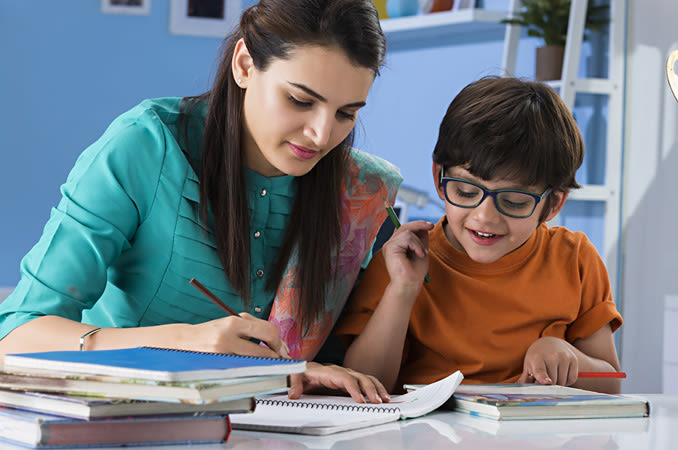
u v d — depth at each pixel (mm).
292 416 895
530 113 1260
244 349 925
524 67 3111
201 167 1194
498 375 1330
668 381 2729
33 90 3879
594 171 2982
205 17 4051
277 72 1058
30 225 3906
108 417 706
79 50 3928
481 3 3340
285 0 1063
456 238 1353
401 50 3615
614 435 849
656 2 2812
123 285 1229
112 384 718
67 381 730
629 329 2881
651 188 2820
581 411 954
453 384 1003
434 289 1374
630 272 2883
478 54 3301
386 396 1037
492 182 1244
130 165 1136
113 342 970
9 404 759
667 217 2762
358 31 1040
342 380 1054
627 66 2906
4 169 3854
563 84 2820
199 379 701
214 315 1243
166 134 1169
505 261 1366
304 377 1094
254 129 1133
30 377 748
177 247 1183
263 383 763
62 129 3928
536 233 1416
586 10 2926
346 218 1305
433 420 925
